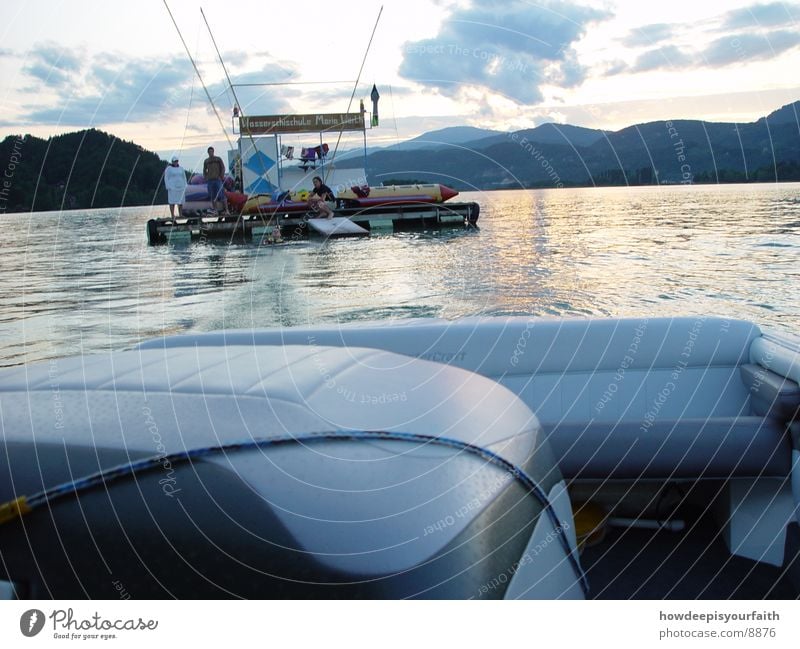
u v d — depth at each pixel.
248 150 16.11
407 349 2.38
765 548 1.96
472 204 17.34
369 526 1.00
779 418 1.90
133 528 1.02
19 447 1.08
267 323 8.11
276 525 1.00
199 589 1.01
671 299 9.05
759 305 8.77
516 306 8.57
